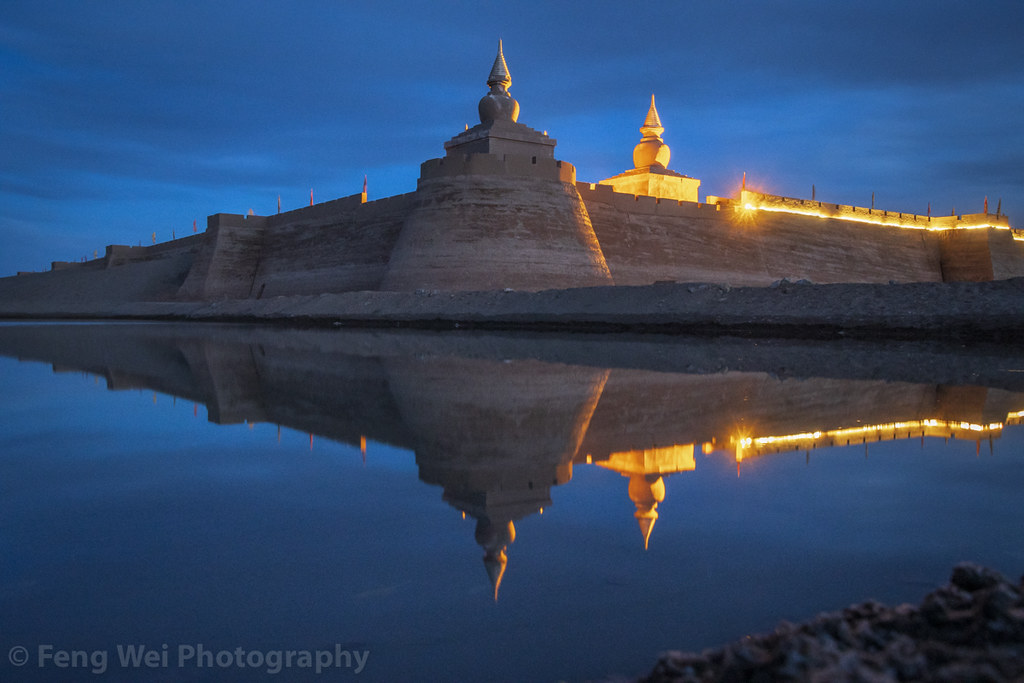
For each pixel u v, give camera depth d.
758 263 51.50
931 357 15.25
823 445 6.88
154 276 65.81
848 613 2.73
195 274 58.94
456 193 38.84
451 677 2.66
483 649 2.87
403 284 38.25
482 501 5.05
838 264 55.66
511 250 37.88
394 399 9.88
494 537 4.26
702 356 15.87
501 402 9.54
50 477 5.90
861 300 21.95
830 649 2.23
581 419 8.28
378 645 2.96
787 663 2.13
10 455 6.74
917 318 20.14
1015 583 2.68
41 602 3.41
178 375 13.21
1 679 2.68
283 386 11.38
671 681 2.44
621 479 5.64
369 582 3.63
